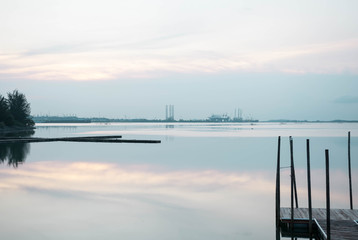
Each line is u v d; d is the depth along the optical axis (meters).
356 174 37.66
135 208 22.95
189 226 19.41
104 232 18.34
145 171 38.84
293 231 18.19
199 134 127.81
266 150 66.00
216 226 19.53
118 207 23.16
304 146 75.56
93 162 46.06
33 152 57.56
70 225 19.45
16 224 19.52
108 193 27.17
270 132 148.38
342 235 15.77
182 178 34.34
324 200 25.88
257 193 27.77
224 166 43.47
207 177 35.12
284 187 30.56
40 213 21.59
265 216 21.42
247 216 21.39
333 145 78.44
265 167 42.91
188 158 51.47
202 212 22.19
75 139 82.94
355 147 72.81
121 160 48.41
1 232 18.27
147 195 26.64
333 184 32.03
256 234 18.33
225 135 120.69
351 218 18.39
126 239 17.41
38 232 18.27
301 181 33.56
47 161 46.66
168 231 18.56
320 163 47.56
